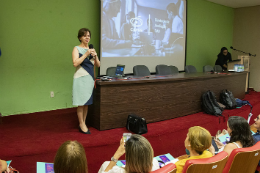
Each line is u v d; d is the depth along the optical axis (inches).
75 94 112.4
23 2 152.9
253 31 309.0
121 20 199.5
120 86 122.6
